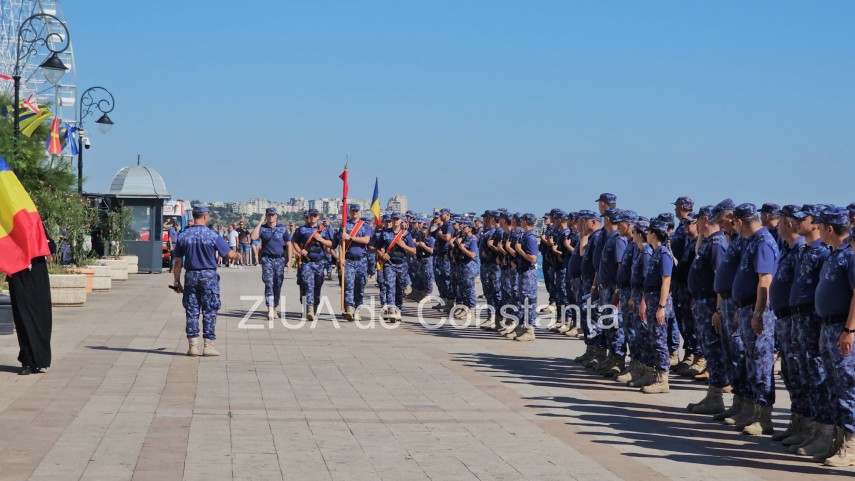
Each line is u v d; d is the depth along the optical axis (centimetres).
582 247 1672
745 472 903
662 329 1349
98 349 1658
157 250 4094
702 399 1266
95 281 2939
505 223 2034
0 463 870
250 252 5541
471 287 2366
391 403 1222
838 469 920
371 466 892
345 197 2277
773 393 1086
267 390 1294
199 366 1495
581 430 1082
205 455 918
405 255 2322
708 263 1223
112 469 858
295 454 930
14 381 1318
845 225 939
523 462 920
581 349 1823
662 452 981
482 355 1716
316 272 2247
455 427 1081
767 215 1196
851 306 915
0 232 1337
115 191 4097
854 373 930
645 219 1436
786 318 1017
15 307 1372
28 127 2531
